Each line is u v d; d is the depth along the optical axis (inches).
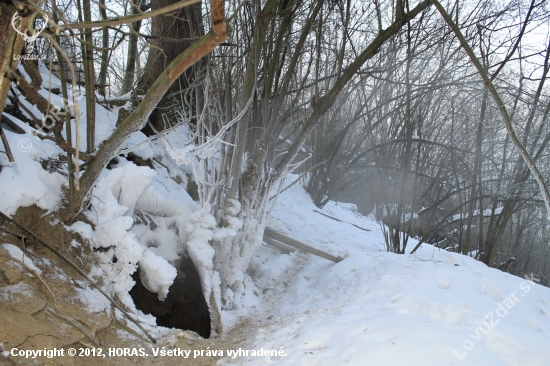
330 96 191.2
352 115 379.9
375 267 200.7
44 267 129.0
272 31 187.2
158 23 247.0
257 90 199.3
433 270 177.5
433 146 310.8
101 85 235.1
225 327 168.1
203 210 177.5
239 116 152.3
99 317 128.4
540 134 257.8
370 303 157.1
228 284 185.2
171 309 164.2
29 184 137.3
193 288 173.5
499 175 268.8
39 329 111.5
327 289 198.1
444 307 144.0
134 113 125.3
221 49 190.2
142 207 179.9
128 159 202.8
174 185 209.9
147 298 158.2
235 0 185.8
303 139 194.2
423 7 191.0
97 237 147.3
